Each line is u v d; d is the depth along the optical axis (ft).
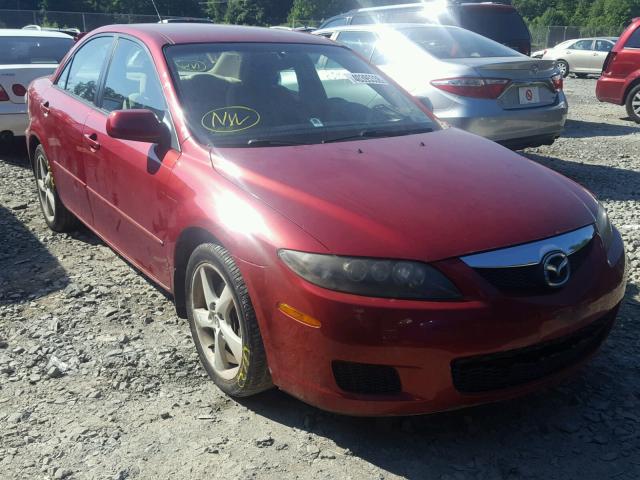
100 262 15.97
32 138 17.98
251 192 9.73
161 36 13.35
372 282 8.30
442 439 9.37
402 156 11.07
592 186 23.41
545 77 22.47
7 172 24.66
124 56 14.06
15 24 113.91
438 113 21.97
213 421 9.77
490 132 21.54
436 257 8.44
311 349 8.52
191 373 11.09
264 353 9.27
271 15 230.89
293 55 13.71
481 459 8.95
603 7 208.54
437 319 8.18
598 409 10.02
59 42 28.71
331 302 8.29
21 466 8.79
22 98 24.85
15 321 12.88
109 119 11.35
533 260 8.81
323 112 12.70
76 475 8.62
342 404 8.59
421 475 8.65
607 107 46.09
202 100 11.96
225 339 10.07
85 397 10.37
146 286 14.58
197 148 11.09
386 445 9.23
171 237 11.03
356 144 11.60
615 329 12.46
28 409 10.03
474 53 24.41
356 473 8.68
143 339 12.19
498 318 8.35
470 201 9.51
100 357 11.54
